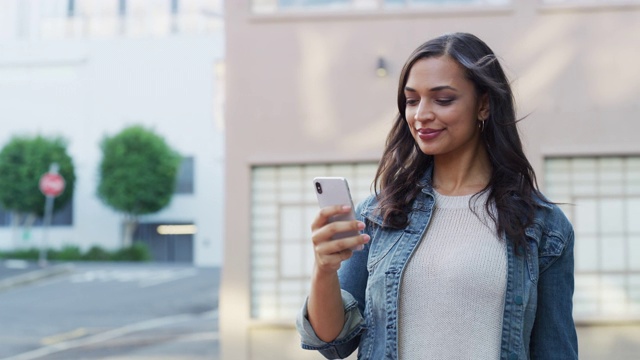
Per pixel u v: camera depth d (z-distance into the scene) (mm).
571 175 8852
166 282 22734
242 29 9141
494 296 2195
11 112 35062
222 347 8930
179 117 35000
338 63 9055
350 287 2406
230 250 8977
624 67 8805
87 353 11852
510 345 2186
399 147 2453
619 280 8719
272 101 9078
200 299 19062
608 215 8781
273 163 9039
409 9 8992
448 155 2393
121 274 25172
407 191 2377
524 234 2246
